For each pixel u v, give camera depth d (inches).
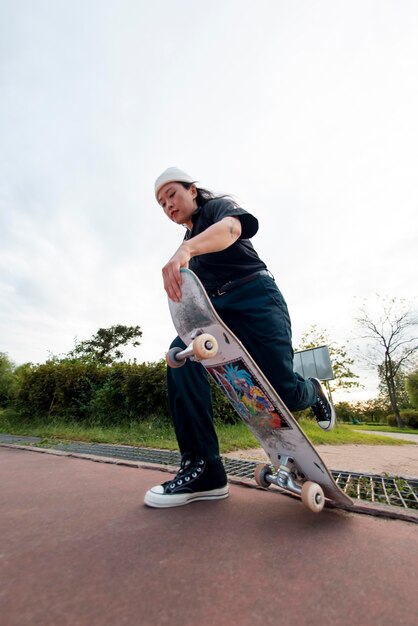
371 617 26.3
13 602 28.2
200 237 53.2
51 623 25.5
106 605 27.9
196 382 62.7
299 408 65.4
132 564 35.1
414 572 33.5
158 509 54.0
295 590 30.1
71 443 143.6
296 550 38.5
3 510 54.1
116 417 219.3
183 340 59.1
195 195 68.6
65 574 33.0
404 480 73.2
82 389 249.6
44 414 261.7
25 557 36.8
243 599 28.7
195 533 43.7
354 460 113.2
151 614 26.6
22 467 91.7
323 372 390.9
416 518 48.3
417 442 258.7
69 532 44.2
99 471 85.5
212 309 48.7
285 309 61.0
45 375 275.0
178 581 31.6
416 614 26.7
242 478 73.2
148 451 118.1
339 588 30.5
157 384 208.5
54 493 64.4
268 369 58.0
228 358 52.9
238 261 61.2
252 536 42.6
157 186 67.4
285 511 53.0
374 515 51.3
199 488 58.4
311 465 52.4
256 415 55.1
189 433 61.9
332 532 44.1
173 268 50.4
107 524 47.1
